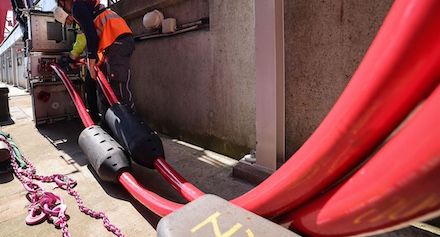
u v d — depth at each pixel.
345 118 0.59
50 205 1.51
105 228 1.35
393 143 0.51
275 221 0.91
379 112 0.54
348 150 0.62
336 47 1.54
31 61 3.30
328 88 1.61
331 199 0.69
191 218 0.87
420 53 0.46
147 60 3.35
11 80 11.91
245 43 2.19
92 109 3.75
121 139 1.85
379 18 1.36
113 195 1.71
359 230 0.62
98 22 2.29
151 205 1.36
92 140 1.89
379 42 0.53
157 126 3.37
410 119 0.52
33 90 3.43
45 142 2.91
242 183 1.87
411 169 0.45
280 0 1.66
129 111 1.99
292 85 1.79
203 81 2.63
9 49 11.32
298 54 1.73
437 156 0.41
